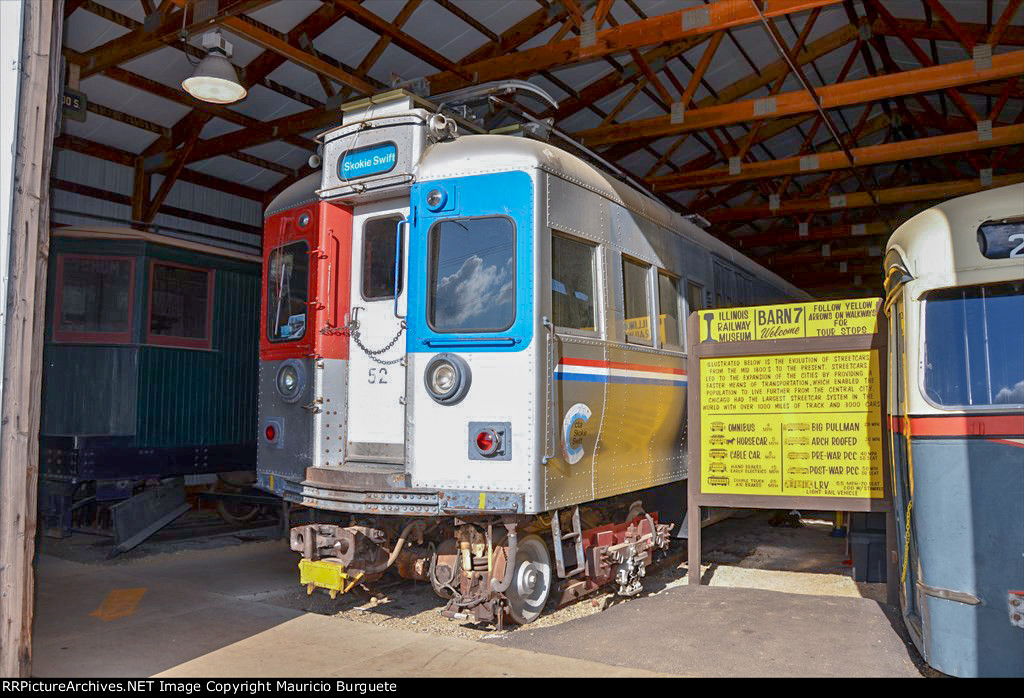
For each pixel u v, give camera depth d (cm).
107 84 1086
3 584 323
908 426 411
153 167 1252
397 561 552
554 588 564
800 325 597
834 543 884
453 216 507
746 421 612
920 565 400
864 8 1409
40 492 814
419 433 500
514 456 474
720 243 884
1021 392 388
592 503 604
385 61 1154
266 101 1202
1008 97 1389
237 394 939
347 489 509
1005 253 394
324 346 563
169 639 469
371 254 573
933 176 2080
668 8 1192
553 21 1116
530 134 590
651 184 1519
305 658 431
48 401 820
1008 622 368
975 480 382
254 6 808
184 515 973
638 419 605
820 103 1108
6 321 326
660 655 441
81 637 471
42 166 344
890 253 458
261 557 778
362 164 549
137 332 838
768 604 555
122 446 817
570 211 524
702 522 715
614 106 1413
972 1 1241
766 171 1427
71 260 830
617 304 577
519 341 480
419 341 505
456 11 1075
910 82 1054
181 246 883
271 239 622
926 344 409
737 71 1493
